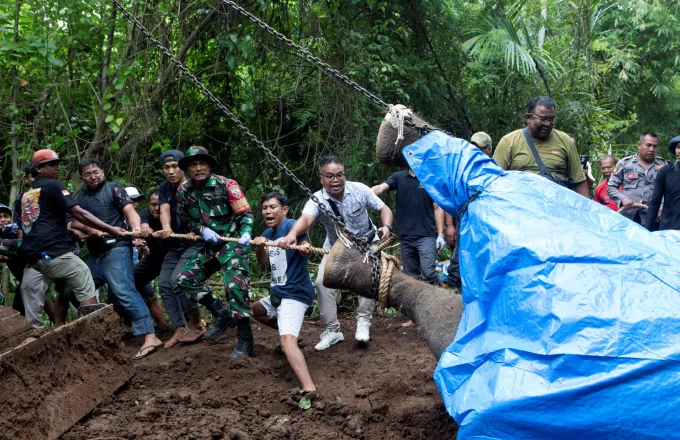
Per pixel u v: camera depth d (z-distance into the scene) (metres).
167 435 4.43
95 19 9.27
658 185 7.19
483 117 11.86
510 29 11.49
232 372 5.67
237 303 5.88
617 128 15.15
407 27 10.95
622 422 3.04
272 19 9.83
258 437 4.52
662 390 3.02
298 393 5.23
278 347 6.29
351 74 9.72
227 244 5.89
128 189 7.31
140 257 7.89
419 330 4.31
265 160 10.15
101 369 5.08
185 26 9.69
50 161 6.00
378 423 4.90
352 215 5.89
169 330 7.36
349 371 5.96
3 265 8.25
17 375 4.24
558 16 14.24
